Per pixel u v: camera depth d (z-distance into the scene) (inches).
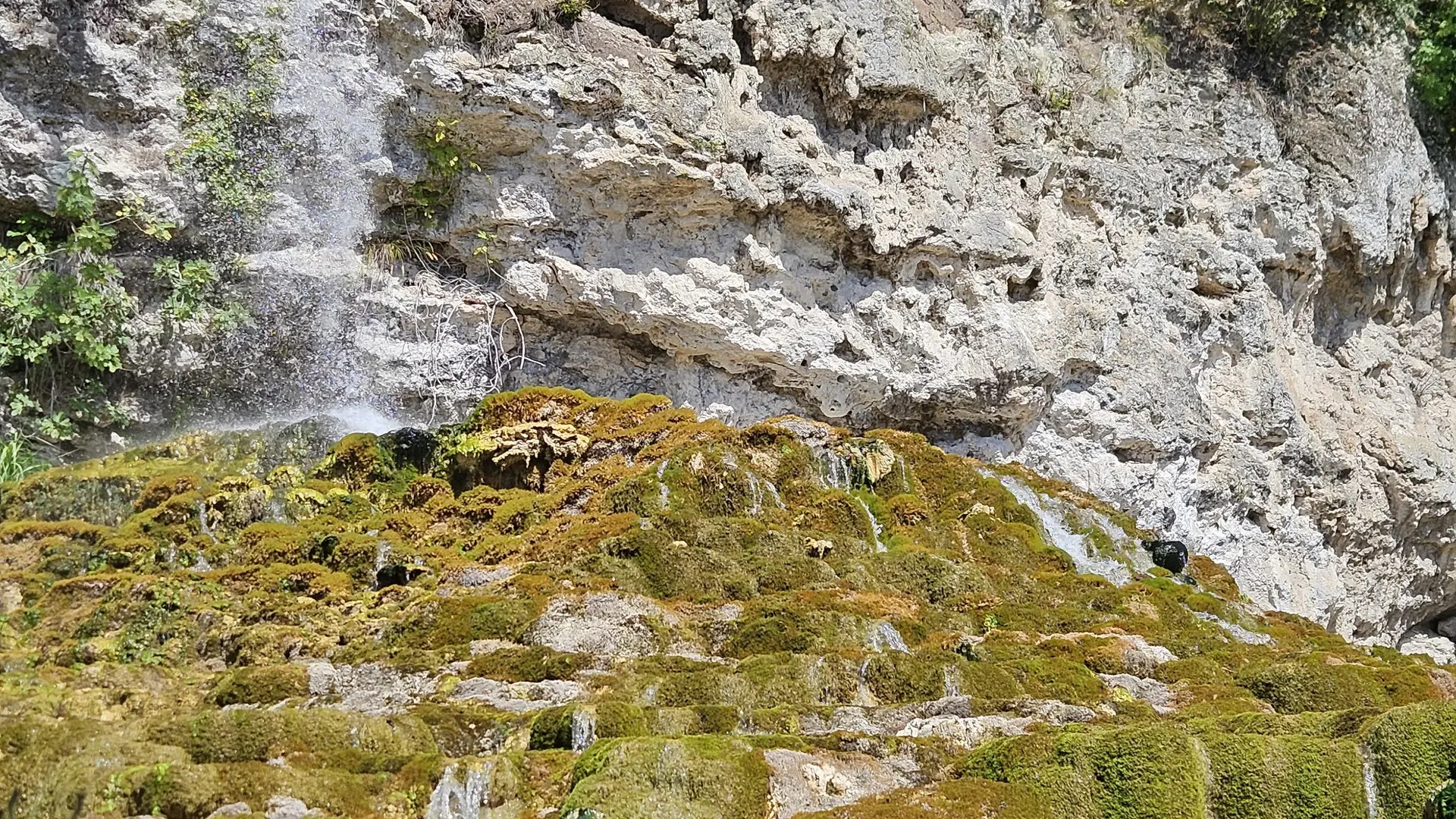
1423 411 780.0
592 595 348.2
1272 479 656.4
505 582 363.3
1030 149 613.9
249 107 471.8
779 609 361.1
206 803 245.1
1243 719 301.3
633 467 441.4
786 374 545.0
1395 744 278.1
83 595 347.3
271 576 367.2
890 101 570.3
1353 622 715.4
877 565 421.1
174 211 459.5
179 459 424.2
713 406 537.6
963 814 256.7
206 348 466.3
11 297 428.1
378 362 488.7
